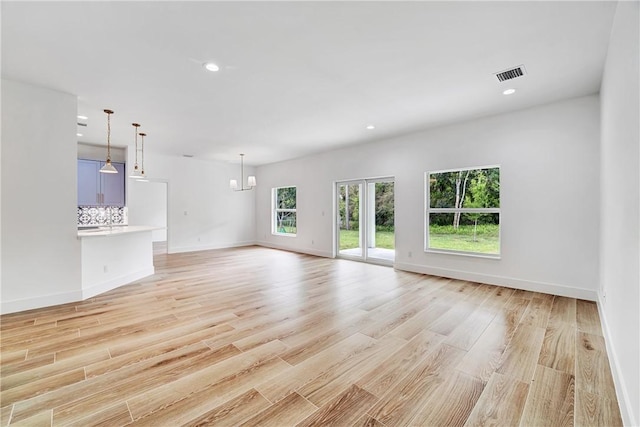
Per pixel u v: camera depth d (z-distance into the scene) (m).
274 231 8.77
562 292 3.72
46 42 2.36
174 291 4.04
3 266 3.10
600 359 2.20
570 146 3.61
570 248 3.65
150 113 4.12
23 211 3.20
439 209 4.99
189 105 3.80
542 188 3.84
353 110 4.00
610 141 2.46
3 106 3.07
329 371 2.06
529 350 2.35
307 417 1.60
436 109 3.96
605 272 2.75
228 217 8.70
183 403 1.71
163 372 2.03
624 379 1.70
